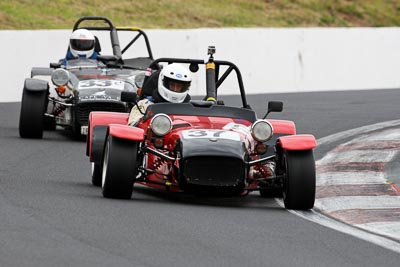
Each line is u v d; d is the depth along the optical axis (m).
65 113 54.69
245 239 27.58
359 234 29.64
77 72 57.25
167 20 119.12
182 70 38.19
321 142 53.91
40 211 30.33
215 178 33.00
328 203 35.84
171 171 33.91
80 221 28.83
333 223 31.55
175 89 37.97
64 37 81.06
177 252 25.17
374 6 142.38
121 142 33.69
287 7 133.75
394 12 143.25
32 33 79.75
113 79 56.06
